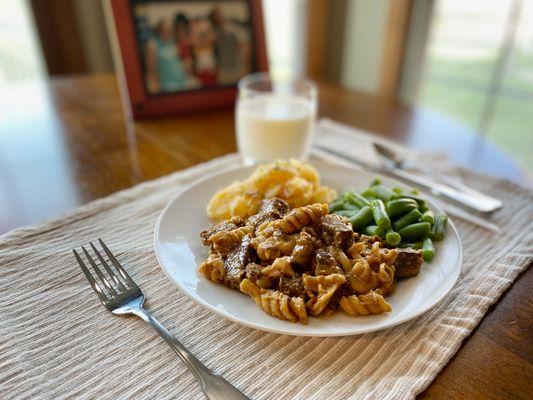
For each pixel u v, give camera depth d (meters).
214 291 0.24
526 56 0.99
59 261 0.29
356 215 0.30
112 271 0.28
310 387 0.20
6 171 0.43
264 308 0.23
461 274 0.28
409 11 1.04
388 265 0.25
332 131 0.55
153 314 0.25
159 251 0.26
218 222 0.32
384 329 0.23
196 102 0.60
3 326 0.24
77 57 1.09
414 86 1.12
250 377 0.21
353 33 1.22
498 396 0.20
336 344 0.23
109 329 0.24
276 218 0.29
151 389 0.20
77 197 0.38
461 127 0.58
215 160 0.46
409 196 0.32
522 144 1.04
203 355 0.22
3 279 0.27
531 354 0.22
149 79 0.56
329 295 0.22
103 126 0.55
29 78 1.11
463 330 0.23
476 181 0.42
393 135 0.54
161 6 0.55
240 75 0.62
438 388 0.20
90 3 1.05
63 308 0.25
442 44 1.12
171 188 0.40
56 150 0.48
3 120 0.56
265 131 0.43
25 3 0.99
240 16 0.60
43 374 0.21
